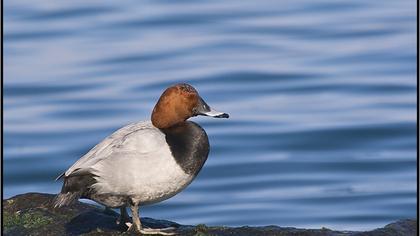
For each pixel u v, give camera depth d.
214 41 22.08
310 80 19.75
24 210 8.46
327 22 23.17
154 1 24.23
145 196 7.91
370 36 22.16
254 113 18.16
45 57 21.19
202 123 17.64
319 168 15.98
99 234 7.85
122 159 7.76
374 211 14.30
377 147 16.77
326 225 13.88
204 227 7.93
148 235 7.88
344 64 20.56
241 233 7.81
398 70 20.08
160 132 7.95
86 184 7.80
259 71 20.16
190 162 7.91
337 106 18.48
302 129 17.36
